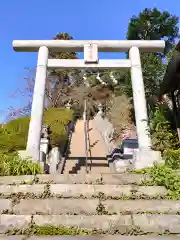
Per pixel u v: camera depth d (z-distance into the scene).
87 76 20.88
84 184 4.95
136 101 8.50
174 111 10.74
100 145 15.12
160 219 4.14
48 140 12.26
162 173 5.34
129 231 3.95
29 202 4.53
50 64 9.14
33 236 3.73
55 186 4.93
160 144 7.75
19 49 9.42
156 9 19.80
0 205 4.52
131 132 15.73
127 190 4.89
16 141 10.20
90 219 4.15
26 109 20.97
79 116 21.70
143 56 17.31
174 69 9.39
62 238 3.62
